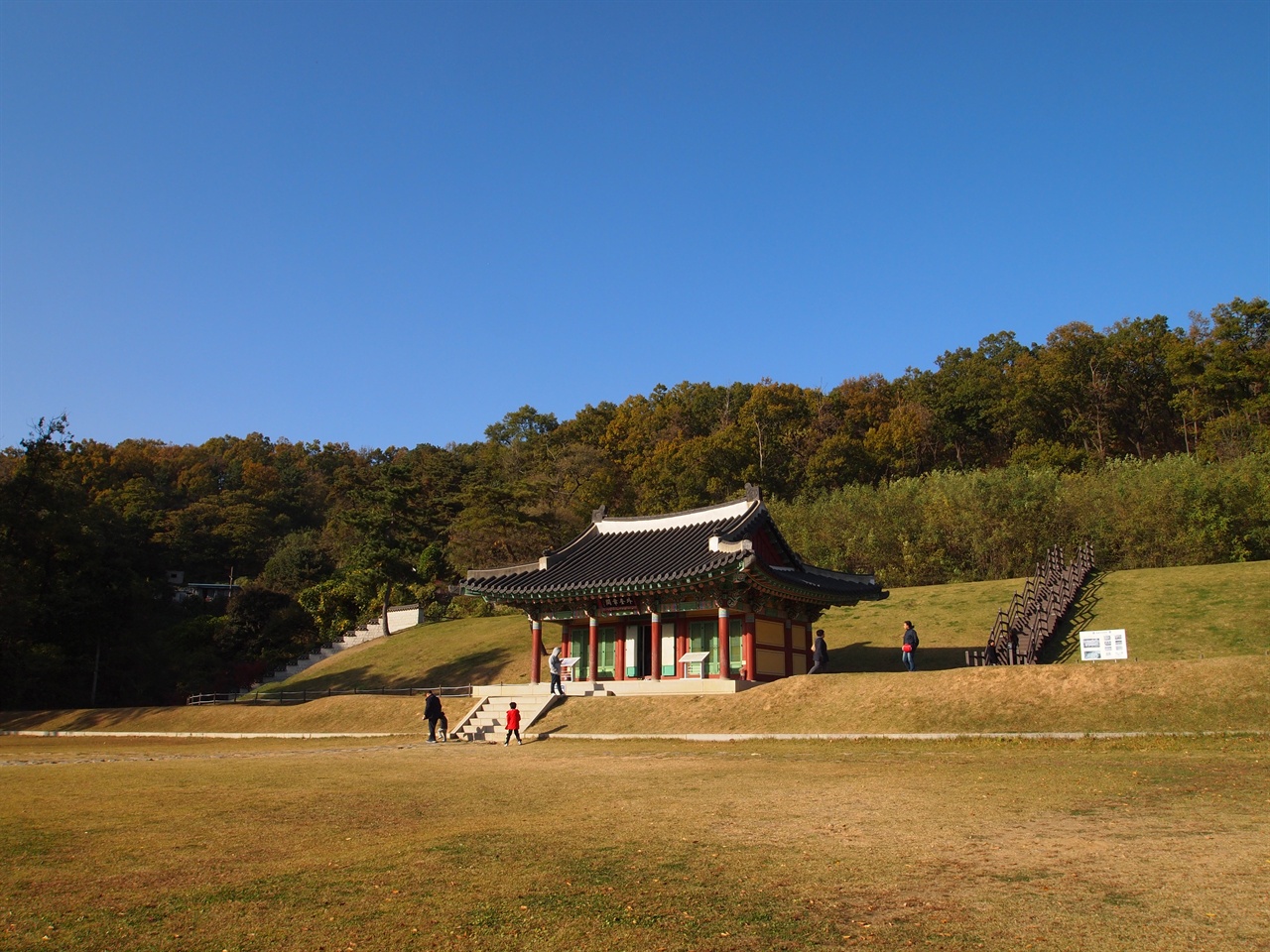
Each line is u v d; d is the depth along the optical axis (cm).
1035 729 2412
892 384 13000
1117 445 10500
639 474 11550
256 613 7300
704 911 994
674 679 3512
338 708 3941
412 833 1463
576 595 3619
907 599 5253
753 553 3291
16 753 3188
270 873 1215
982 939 880
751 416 11738
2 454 6956
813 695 2922
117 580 5894
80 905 1077
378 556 7238
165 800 1827
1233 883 1019
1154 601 4409
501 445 15175
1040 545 5947
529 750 2789
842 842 1301
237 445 18688
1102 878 1064
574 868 1195
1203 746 2077
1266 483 5609
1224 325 9525
